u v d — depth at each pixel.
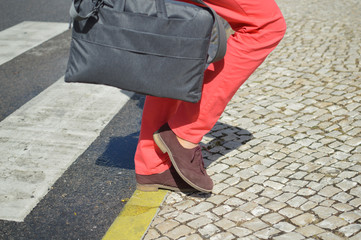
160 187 2.78
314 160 2.99
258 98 4.06
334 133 3.33
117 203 2.74
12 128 3.73
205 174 2.60
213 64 2.30
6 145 3.45
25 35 6.31
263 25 2.14
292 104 3.88
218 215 2.51
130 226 2.50
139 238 2.39
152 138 2.60
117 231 2.47
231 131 3.48
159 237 2.38
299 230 2.33
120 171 3.10
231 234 2.34
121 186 2.92
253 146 3.24
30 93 4.47
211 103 2.34
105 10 2.08
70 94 4.42
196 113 2.37
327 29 5.99
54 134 3.62
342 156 3.02
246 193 2.70
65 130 3.68
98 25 2.10
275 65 4.85
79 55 2.16
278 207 2.53
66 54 5.57
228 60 2.25
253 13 2.12
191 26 2.03
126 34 2.07
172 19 2.03
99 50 2.12
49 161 3.23
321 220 2.39
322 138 3.27
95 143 3.47
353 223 2.35
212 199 2.67
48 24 6.80
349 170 2.85
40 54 5.59
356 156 3.00
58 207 2.74
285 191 2.68
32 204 2.76
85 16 2.06
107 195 2.83
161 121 2.56
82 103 4.21
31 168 3.14
